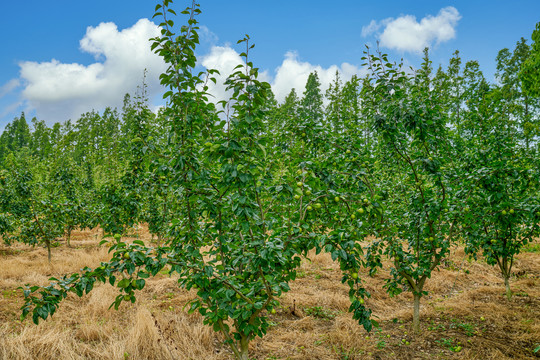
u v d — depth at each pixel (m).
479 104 5.90
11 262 8.48
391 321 5.61
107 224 8.27
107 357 4.04
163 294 6.52
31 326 4.79
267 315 5.77
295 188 2.94
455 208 4.45
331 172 4.20
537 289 7.02
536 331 4.81
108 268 2.54
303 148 4.09
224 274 3.16
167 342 4.41
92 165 18.38
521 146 6.35
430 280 7.85
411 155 4.57
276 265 3.03
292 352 4.51
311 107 34.19
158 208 10.03
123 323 5.18
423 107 4.16
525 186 4.58
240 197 2.57
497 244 5.79
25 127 60.25
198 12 2.71
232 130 2.71
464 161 5.52
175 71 2.69
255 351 4.55
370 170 4.50
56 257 9.69
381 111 4.40
